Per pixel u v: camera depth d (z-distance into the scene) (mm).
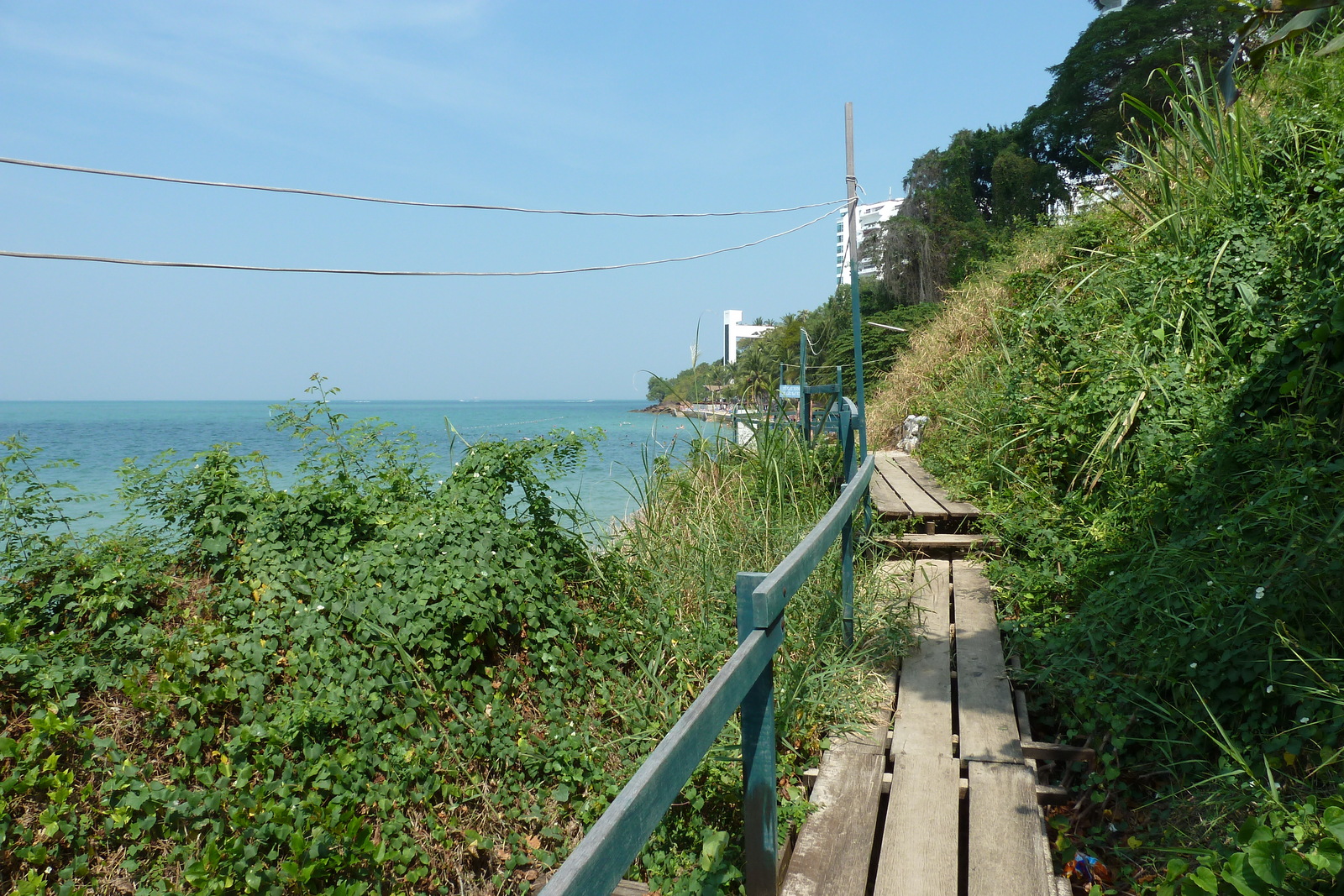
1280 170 6504
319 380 5160
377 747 3953
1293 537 3541
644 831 1559
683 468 7066
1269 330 5480
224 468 4812
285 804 3539
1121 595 4227
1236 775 3023
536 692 4586
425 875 3648
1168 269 6477
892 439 11844
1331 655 3166
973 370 9555
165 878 3350
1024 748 3676
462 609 4391
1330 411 4500
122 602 4043
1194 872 2395
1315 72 7078
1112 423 5633
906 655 4691
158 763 3693
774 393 7727
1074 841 3287
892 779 3463
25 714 3697
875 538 5891
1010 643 4805
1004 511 6160
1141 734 3562
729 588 5156
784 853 3027
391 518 4945
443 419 5727
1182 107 7754
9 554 4047
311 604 4371
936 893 2764
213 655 4031
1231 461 4660
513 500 5445
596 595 5289
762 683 2381
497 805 3990
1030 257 10305
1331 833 2107
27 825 3361
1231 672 3330
